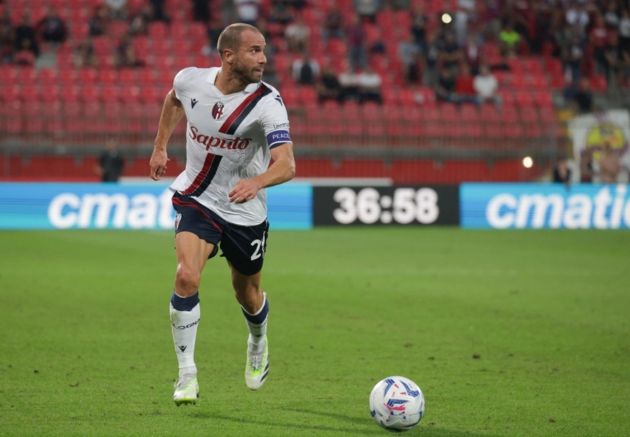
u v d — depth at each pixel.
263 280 49.94
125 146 92.88
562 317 38.69
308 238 76.94
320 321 37.38
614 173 95.69
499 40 116.62
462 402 24.41
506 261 60.28
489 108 104.06
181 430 21.42
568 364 29.47
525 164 93.81
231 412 23.20
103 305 41.16
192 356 22.42
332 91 101.50
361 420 22.50
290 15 112.44
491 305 41.91
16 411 23.00
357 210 88.56
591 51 114.62
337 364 29.27
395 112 100.88
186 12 113.69
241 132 22.83
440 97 104.75
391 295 44.88
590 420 22.64
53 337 33.34
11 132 91.38
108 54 106.81
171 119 24.47
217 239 23.52
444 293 45.62
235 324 36.53
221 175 23.33
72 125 93.00
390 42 114.94
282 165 21.94
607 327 36.34
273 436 20.98
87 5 112.69
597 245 71.81
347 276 51.94
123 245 69.44
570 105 104.81
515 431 21.62
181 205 23.62
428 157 96.69
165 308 40.50
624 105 105.88
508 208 90.06
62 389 25.41
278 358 30.16
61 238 75.06
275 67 106.44
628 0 119.44
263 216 23.94
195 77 23.12
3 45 103.56
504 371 28.33
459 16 114.31
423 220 89.25
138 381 26.53
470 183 89.94
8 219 84.12
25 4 111.19
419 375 27.72
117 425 21.80
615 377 27.62
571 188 90.81
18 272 52.56
